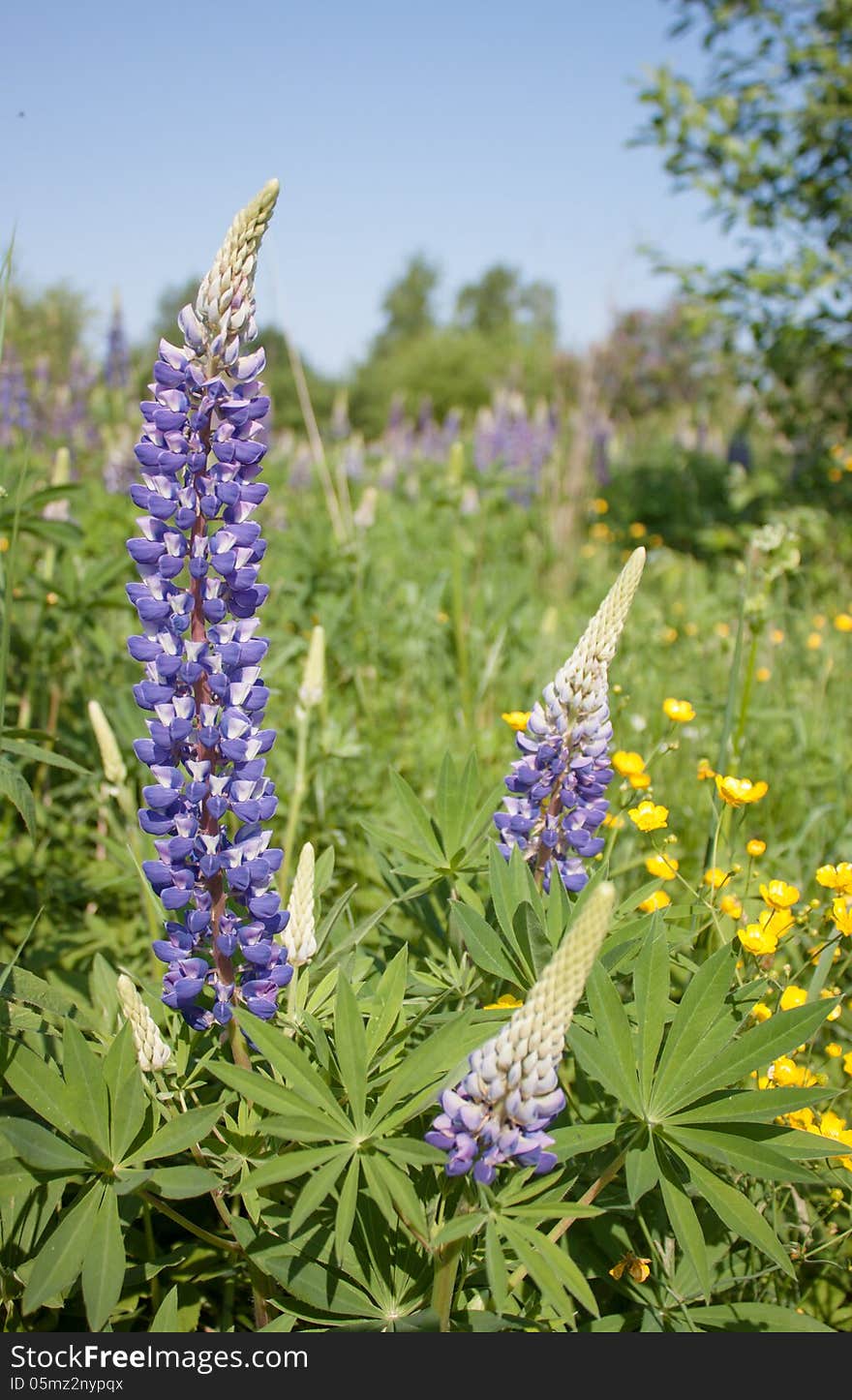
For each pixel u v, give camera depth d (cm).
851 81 814
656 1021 208
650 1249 238
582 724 242
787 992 253
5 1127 184
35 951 349
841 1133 239
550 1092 173
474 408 5109
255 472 209
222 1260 243
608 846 326
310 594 614
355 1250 212
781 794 460
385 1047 214
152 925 333
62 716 488
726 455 1294
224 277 198
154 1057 205
